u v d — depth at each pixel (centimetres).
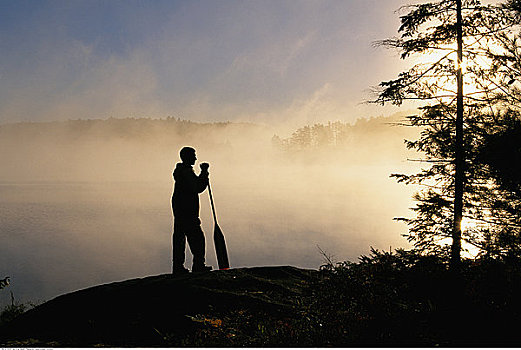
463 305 611
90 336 608
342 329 573
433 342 521
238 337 587
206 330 602
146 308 662
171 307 662
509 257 708
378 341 532
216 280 748
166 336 600
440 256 748
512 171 762
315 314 625
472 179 845
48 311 681
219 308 662
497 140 780
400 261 740
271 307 662
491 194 827
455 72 822
